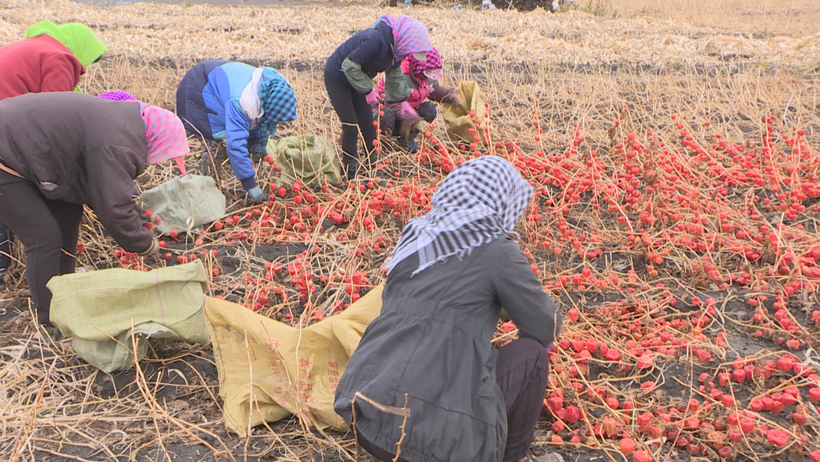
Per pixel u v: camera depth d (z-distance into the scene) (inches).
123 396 114.7
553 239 165.9
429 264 82.0
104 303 112.6
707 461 98.3
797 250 161.5
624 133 243.3
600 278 152.2
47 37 153.9
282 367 107.5
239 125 167.0
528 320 82.4
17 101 115.8
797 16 674.8
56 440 102.9
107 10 605.0
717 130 254.2
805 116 273.0
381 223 179.0
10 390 115.6
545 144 243.1
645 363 115.6
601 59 395.9
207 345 127.2
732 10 731.4
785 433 101.7
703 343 121.9
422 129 215.9
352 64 178.2
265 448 101.7
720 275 148.6
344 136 197.3
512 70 354.9
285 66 361.1
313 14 614.2
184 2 765.9
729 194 198.8
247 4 813.9
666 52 417.4
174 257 160.1
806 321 135.7
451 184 85.4
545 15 631.2
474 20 581.3
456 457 76.0
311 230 175.0
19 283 145.6
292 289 146.6
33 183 119.3
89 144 115.0
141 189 194.5
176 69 352.8
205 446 102.3
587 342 119.3
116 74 310.7
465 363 79.0
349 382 81.4
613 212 179.8
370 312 109.0
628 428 104.1
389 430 77.3
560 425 104.0
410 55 188.9
